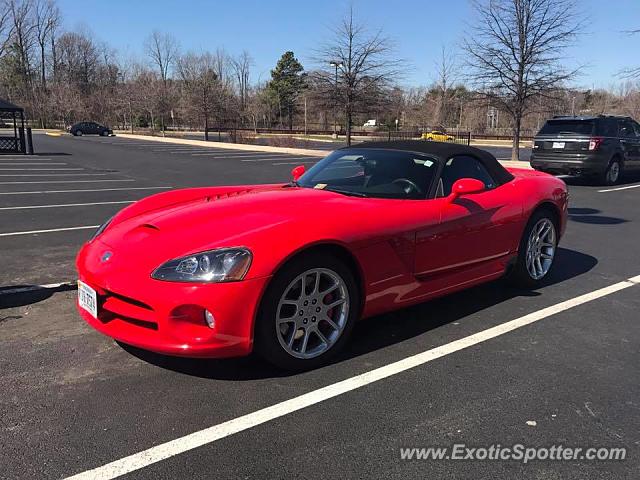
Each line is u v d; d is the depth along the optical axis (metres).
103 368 3.04
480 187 3.59
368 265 3.19
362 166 4.07
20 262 5.27
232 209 3.29
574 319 3.93
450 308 4.12
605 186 12.07
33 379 2.90
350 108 25.41
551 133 12.11
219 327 2.68
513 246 4.30
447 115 53.25
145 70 69.44
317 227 2.97
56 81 73.50
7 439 2.35
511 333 3.64
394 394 2.79
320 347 3.08
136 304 2.83
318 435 2.41
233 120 51.12
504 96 18.44
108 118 65.44
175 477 2.12
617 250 6.14
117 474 2.13
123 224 3.50
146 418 2.53
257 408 2.63
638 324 3.85
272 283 2.79
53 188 11.28
